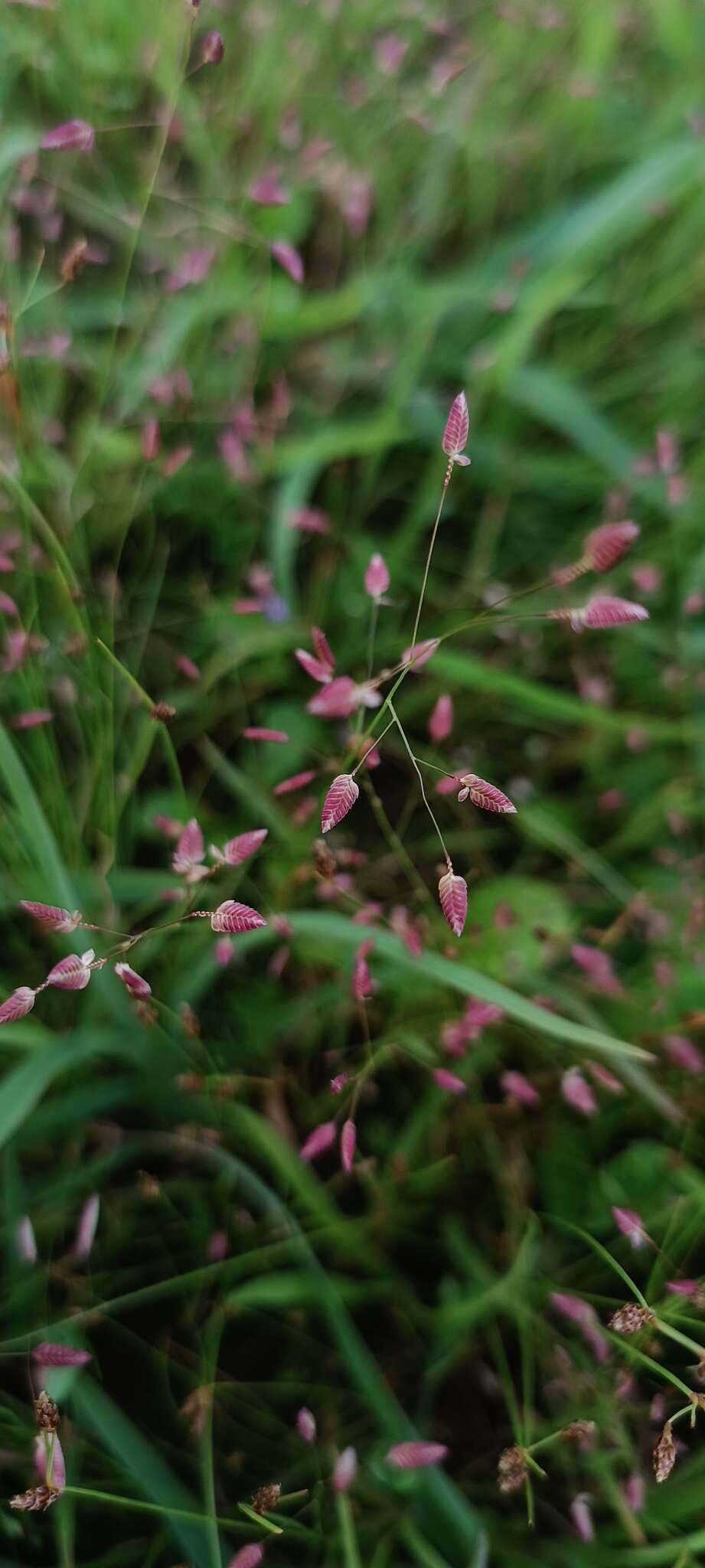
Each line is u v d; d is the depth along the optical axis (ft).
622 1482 0.83
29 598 0.91
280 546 0.95
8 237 0.93
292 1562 0.82
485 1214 0.88
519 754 0.98
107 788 0.88
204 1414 0.81
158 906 0.90
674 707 0.98
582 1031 0.79
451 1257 0.87
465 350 1.03
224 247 0.98
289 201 0.93
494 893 0.91
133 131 1.04
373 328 1.02
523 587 1.01
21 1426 0.81
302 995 0.90
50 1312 0.84
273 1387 0.85
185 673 0.95
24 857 0.86
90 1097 0.85
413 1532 0.80
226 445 0.94
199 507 0.99
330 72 1.07
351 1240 0.85
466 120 1.03
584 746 0.97
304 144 1.05
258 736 0.84
